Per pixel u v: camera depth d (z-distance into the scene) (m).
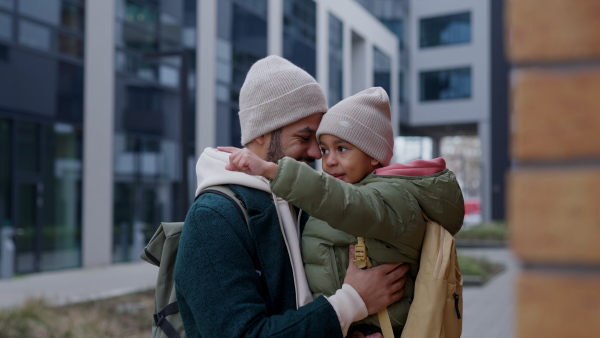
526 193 0.94
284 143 2.05
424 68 43.94
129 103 17.62
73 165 15.87
